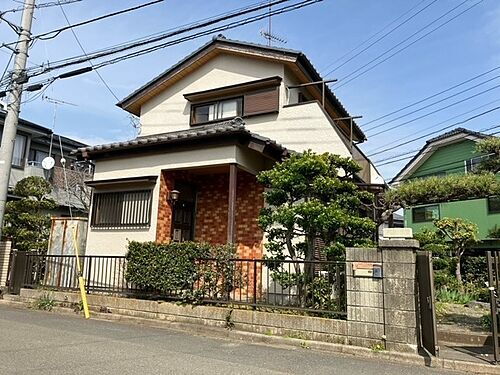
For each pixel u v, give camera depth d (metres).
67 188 18.03
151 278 7.26
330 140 10.45
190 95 12.30
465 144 17.89
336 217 6.35
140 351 4.95
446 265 12.62
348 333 5.55
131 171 9.34
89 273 8.30
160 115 13.28
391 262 5.46
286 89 11.34
